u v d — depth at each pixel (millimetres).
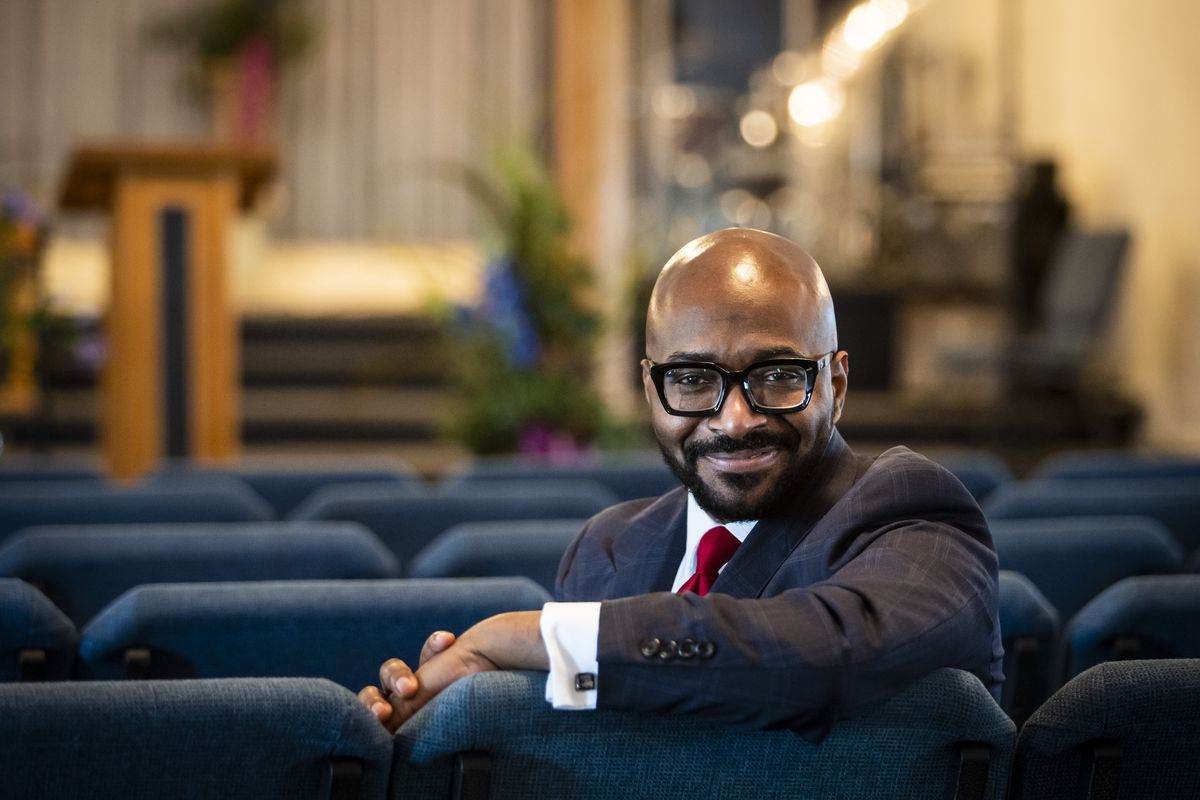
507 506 3139
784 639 1319
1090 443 8570
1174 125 8148
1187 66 7980
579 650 1328
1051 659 2086
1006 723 1341
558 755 1311
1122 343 8812
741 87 13047
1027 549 2543
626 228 8797
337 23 12203
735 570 1617
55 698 1209
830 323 1602
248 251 11172
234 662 1863
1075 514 3203
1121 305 8805
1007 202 9430
